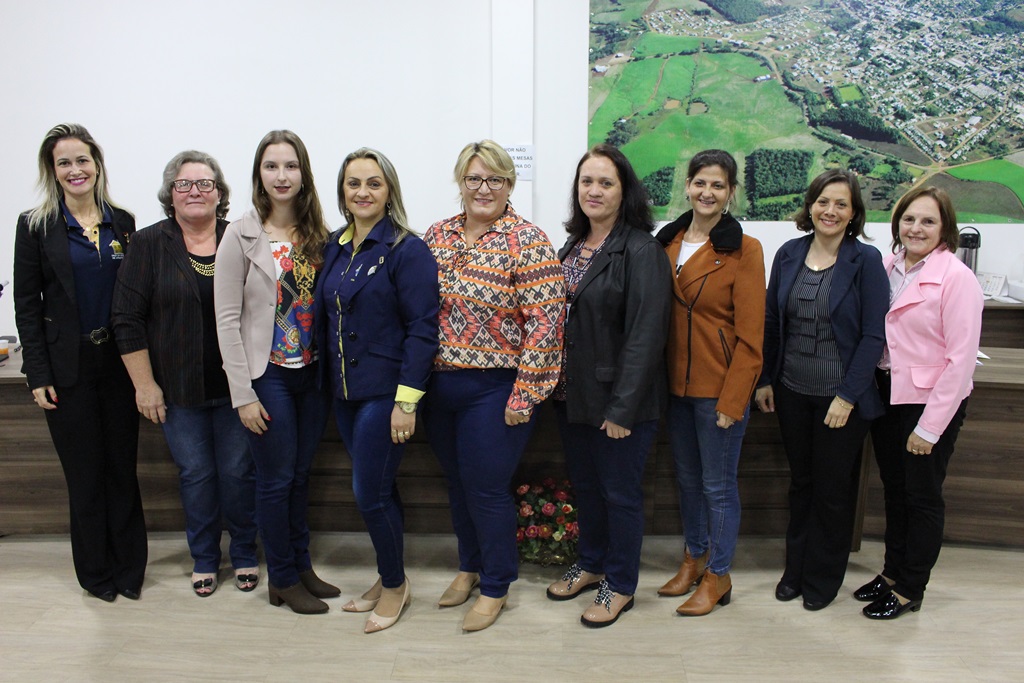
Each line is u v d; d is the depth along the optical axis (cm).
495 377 195
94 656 200
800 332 213
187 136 353
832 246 211
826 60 349
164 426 225
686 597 231
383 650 202
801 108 353
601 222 201
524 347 190
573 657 198
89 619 218
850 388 203
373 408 194
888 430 221
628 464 202
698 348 205
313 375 208
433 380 198
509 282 190
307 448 215
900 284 214
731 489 216
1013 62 343
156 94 348
